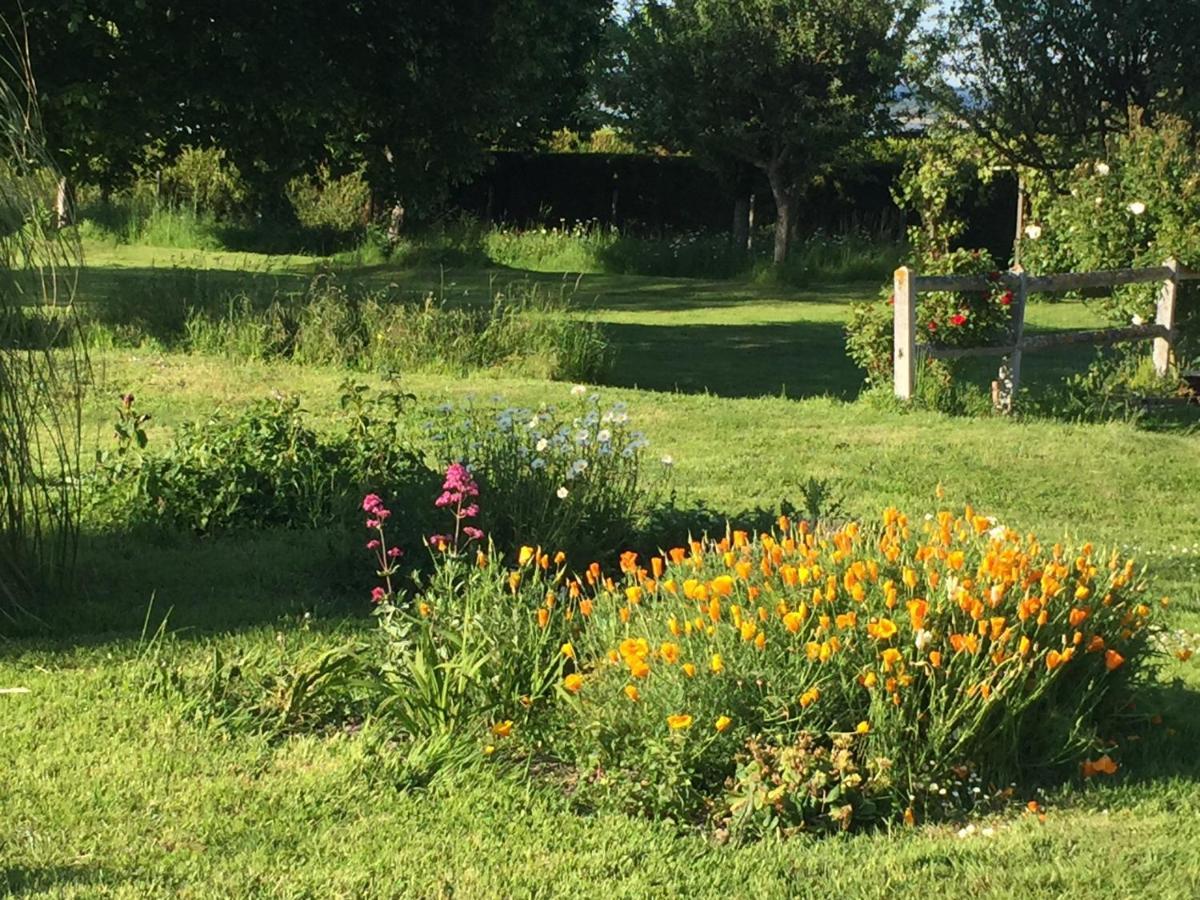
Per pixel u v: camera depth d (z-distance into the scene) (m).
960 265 12.43
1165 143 13.96
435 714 4.52
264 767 4.30
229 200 33.88
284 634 5.58
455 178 17.28
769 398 12.66
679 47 29.39
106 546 6.92
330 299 14.81
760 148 29.98
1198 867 3.64
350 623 5.79
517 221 35.41
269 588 6.39
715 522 7.04
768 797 3.94
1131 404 12.55
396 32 14.73
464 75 15.55
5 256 5.71
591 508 6.71
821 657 4.13
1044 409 12.23
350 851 3.72
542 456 6.82
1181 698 5.08
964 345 12.29
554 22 16.31
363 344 14.34
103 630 5.72
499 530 6.51
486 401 11.69
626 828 3.93
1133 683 4.79
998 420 11.47
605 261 30.28
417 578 5.66
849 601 4.45
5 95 5.74
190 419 10.58
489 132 17.52
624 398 12.05
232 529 7.30
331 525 7.37
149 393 11.72
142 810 3.96
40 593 6.05
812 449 9.97
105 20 13.86
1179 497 8.80
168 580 6.43
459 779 4.21
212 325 14.66
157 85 13.94
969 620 4.33
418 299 20.70
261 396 11.73
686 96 29.70
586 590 6.34
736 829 3.91
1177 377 13.12
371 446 7.79
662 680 4.23
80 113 13.89
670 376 15.38
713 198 34.53
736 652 4.30
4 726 4.55
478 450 7.02
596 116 32.25
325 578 6.56
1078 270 14.34
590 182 35.06
